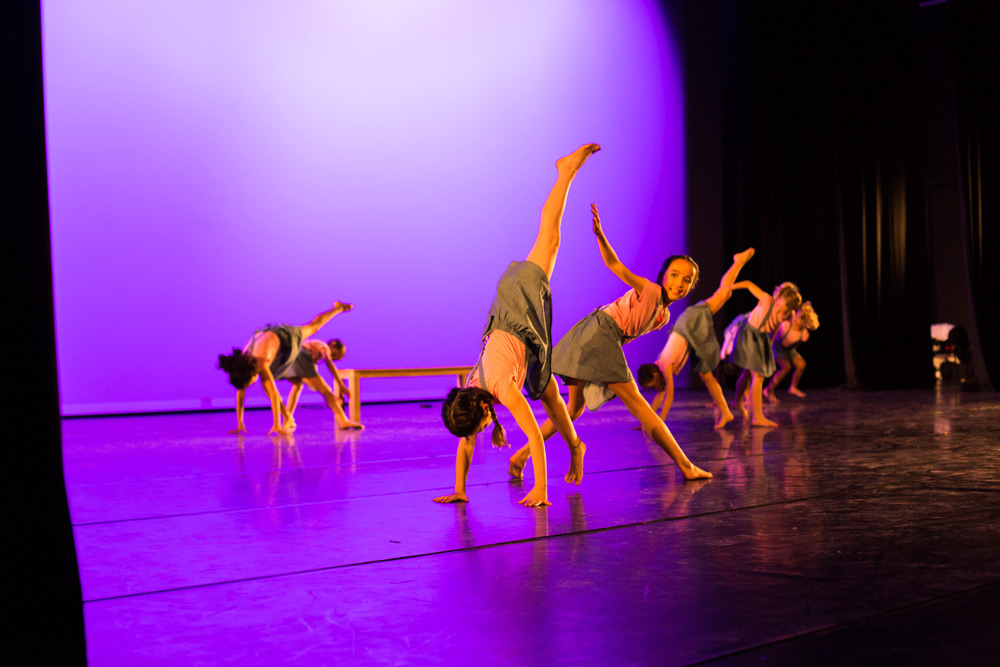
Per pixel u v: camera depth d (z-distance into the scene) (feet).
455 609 5.12
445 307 32.37
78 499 9.80
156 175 27.43
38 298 3.62
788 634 4.45
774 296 17.22
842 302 35.29
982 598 5.00
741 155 37.78
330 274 30.22
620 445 14.40
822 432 15.65
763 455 12.39
